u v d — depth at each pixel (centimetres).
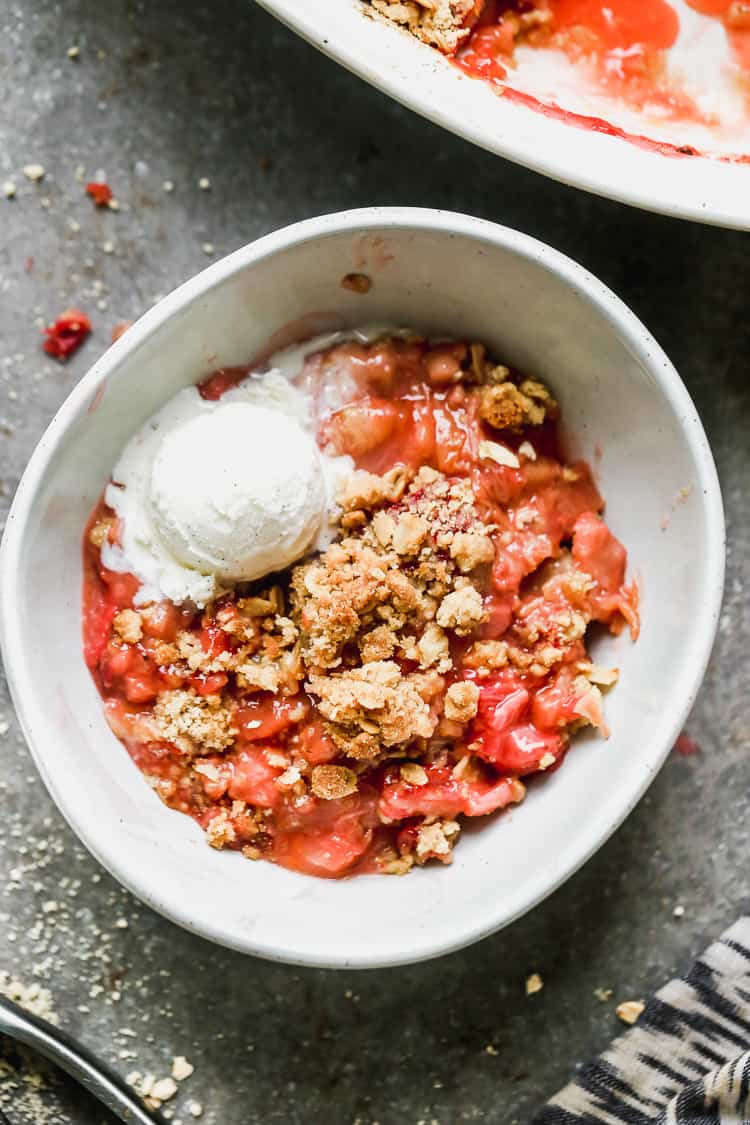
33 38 51
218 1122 53
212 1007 52
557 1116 52
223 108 52
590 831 47
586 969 53
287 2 47
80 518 48
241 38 52
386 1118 53
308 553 48
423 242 47
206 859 48
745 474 52
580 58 52
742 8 52
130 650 47
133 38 52
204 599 47
